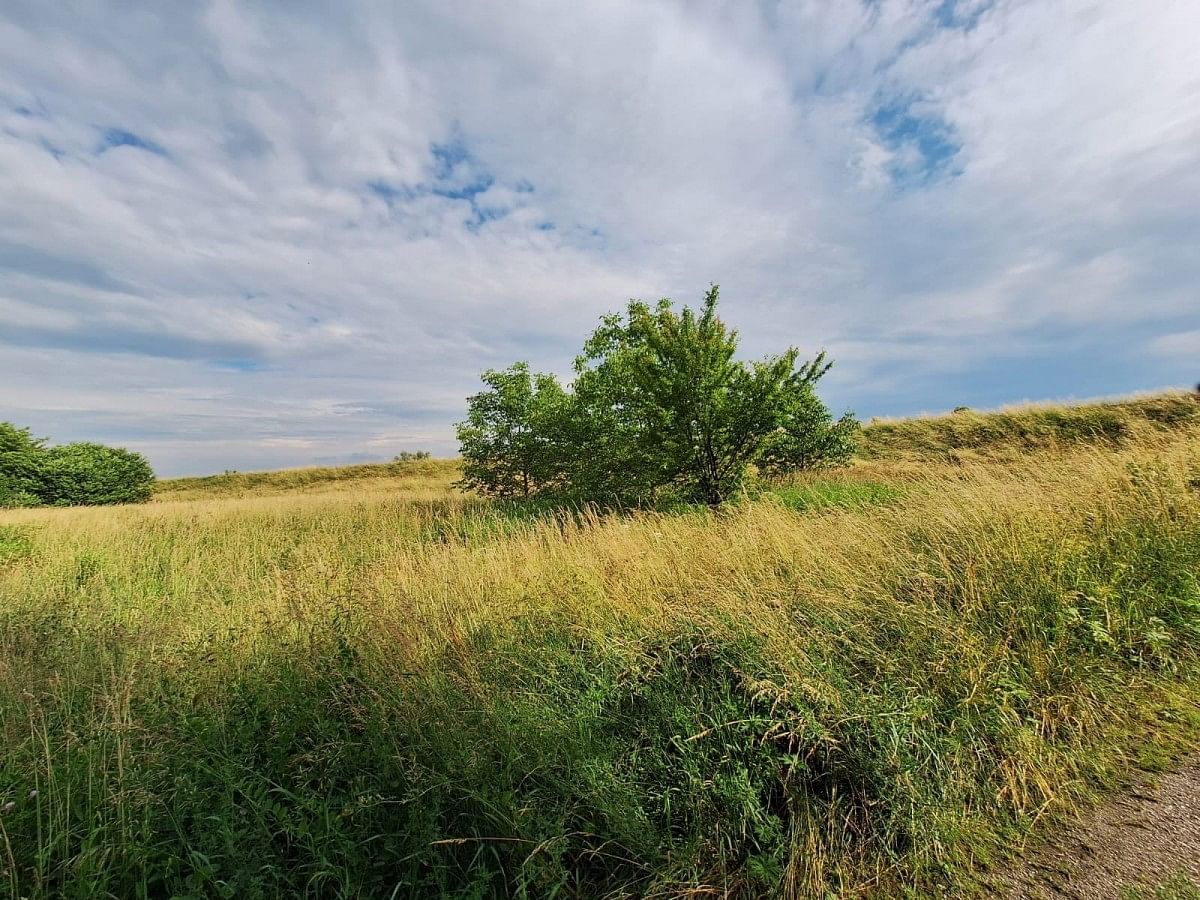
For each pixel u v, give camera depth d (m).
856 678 3.25
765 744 2.76
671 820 2.55
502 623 4.16
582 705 3.14
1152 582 4.14
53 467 26.72
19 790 2.50
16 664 3.78
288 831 2.32
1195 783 2.63
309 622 4.05
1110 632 3.73
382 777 2.61
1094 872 2.22
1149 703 3.25
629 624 3.94
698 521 7.23
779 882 2.27
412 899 2.23
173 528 11.64
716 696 3.10
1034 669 3.32
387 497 18.27
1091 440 13.40
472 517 12.50
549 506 13.07
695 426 10.34
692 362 9.93
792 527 5.57
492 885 2.29
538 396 15.68
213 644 3.98
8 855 2.13
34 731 2.80
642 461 10.70
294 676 3.39
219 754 2.70
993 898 2.17
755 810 2.48
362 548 9.44
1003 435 16.58
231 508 14.90
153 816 2.44
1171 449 6.96
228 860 2.21
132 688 3.28
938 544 4.75
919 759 2.77
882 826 2.51
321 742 2.86
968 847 2.43
